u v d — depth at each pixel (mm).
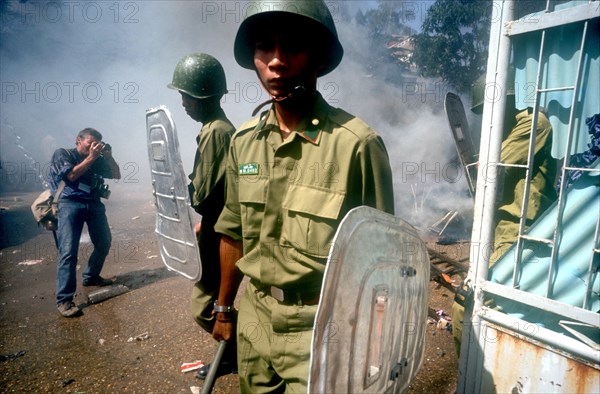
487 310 1419
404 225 1180
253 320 1434
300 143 1227
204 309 2221
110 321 3078
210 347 2668
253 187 1322
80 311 3213
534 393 1317
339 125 1199
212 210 2061
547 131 1786
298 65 1180
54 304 3408
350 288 974
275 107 1306
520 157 1823
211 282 2211
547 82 1296
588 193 1212
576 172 1614
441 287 3594
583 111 1220
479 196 1414
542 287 1342
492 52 1327
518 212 1848
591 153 1224
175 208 1948
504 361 1390
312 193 1181
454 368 2375
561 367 1246
